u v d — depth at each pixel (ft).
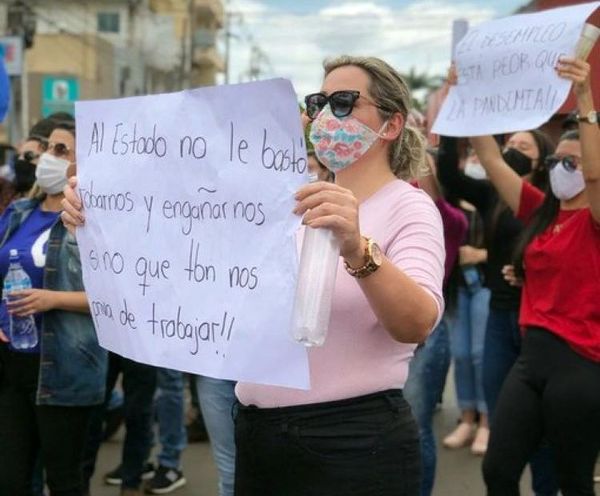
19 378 10.88
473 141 12.48
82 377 10.72
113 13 122.72
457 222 12.37
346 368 6.53
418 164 7.39
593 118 9.92
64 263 10.79
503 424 10.23
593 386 9.73
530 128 11.08
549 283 10.30
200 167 6.59
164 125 6.83
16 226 11.46
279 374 6.21
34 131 14.37
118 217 7.26
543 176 14.87
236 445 7.25
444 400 22.52
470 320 18.02
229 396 11.49
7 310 10.85
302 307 5.69
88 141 7.54
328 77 6.91
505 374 13.43
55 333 10.67
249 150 6.26
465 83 12.27
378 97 6.73
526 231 10.87
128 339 7.24
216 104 6.43
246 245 6.35
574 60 10.32
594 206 9.71
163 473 15.38
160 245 6.93
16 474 10.72
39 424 10.76
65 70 118.01
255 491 7.01
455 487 15.42
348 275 6.49
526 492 14.92
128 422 14.62
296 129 5.97
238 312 6.41
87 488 14.16
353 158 6.79
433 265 6.36
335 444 6.54
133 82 122.31
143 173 7.02
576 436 9.85
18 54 54.29
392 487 6.63
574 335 9.91
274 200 6.15
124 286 7.24
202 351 6.65
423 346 11.93
